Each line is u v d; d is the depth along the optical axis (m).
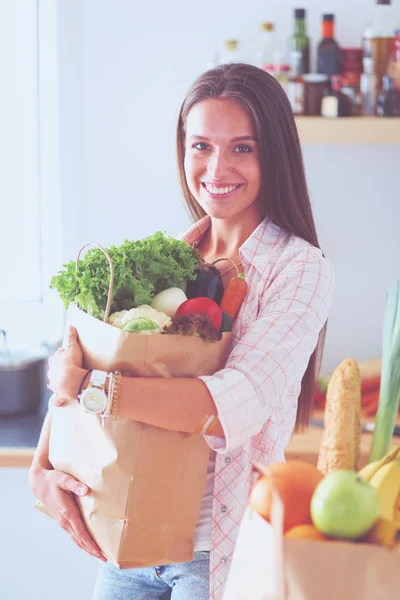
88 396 1.33
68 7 2.75
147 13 2.76
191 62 2.79
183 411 1.34
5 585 2.67
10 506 2.63
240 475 1.50
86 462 1.41
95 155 2.83
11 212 2.94
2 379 2.57
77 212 2.87
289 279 1.51
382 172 2.83
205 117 1.54
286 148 1.58
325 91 2.56
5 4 2.79
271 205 1.61
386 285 2.89
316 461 2.29
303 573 0.82
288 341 1.44
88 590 2.66
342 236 2.87
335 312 2.90
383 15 2.57
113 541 1.40
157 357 1.34
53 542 2.64
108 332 1.34
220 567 1.51
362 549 0.81
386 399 1.13
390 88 2.53
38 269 2.98
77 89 2.80
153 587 1.64
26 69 2.84
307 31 2.76
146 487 1.38
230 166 1.55
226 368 1.40
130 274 1.41
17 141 2.89
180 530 1.42
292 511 0.88
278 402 1.44
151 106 2.81
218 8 2.75
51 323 2.99
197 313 1.37
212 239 1.76
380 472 0.90
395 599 0.81
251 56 2.78
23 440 2.40
